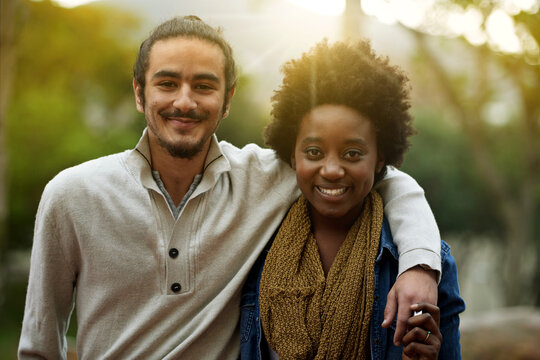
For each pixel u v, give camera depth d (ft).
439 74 42.37
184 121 6.19
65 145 43.96
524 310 20.51
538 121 43.70
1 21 27.12
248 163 6.91
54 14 45.52
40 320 6.54
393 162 6.73
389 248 6.28
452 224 61.16
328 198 6.17
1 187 29.01
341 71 6.25
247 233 6.63
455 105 44.24
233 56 6.70
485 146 46.57
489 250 71.92
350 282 6.08
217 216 6.56
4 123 28.12
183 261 6.35
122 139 45.88
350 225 6.61
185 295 6.34
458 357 6.29
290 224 6.57
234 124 43.19
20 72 46.03
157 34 6.34
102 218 6.37
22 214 43.60
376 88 6.21
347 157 6.16
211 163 6.58
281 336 6.01
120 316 6.36
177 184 6.62
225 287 6.46
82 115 48.29
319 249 6.52
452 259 6.42
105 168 6.57
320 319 6.02
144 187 6.47
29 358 6.60
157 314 6.29
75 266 6.56
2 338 33.19
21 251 45.70
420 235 6.12
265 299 6.23
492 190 46.93
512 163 56.54
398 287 5.82
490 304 74.54
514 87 42.09
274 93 6.81
